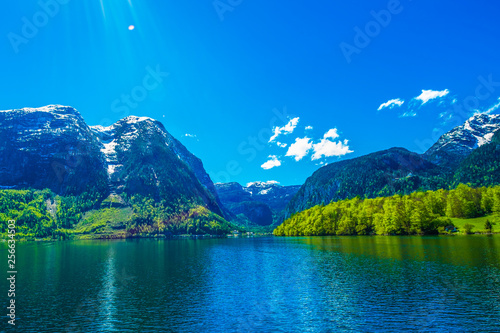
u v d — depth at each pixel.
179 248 180.38
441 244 124.56
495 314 44.66
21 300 57.69
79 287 68.12
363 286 63.06
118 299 58.06
